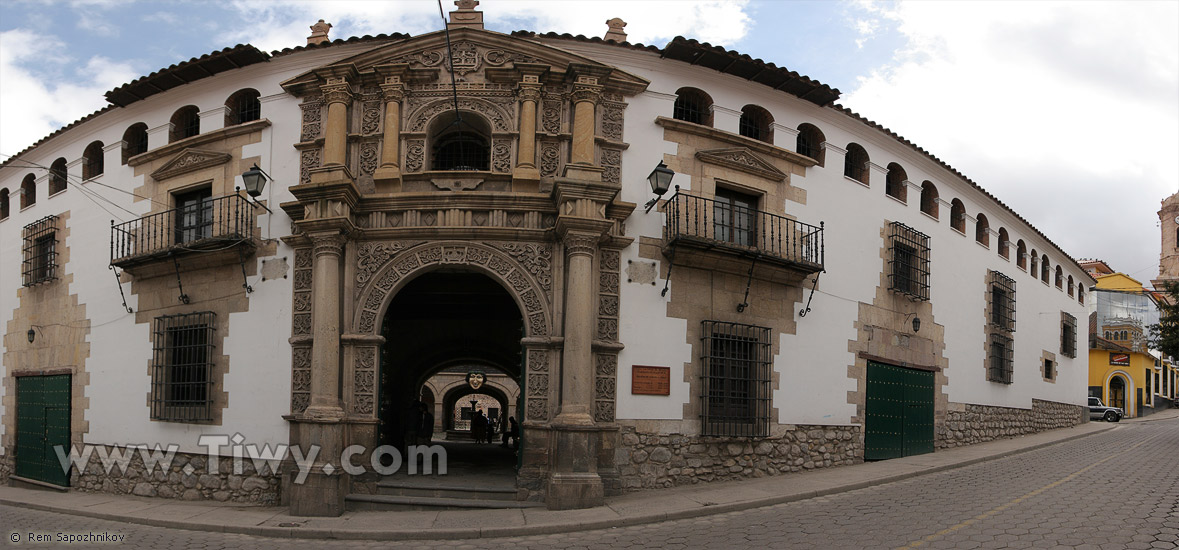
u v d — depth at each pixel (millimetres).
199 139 15352
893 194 19000
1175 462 16578
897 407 17828
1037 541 8805
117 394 16016
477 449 22984
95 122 17500
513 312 18688
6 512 13836
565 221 12719
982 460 17203
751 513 11617
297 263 14008
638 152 14508
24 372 18484
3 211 20828
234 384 14219
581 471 12367
